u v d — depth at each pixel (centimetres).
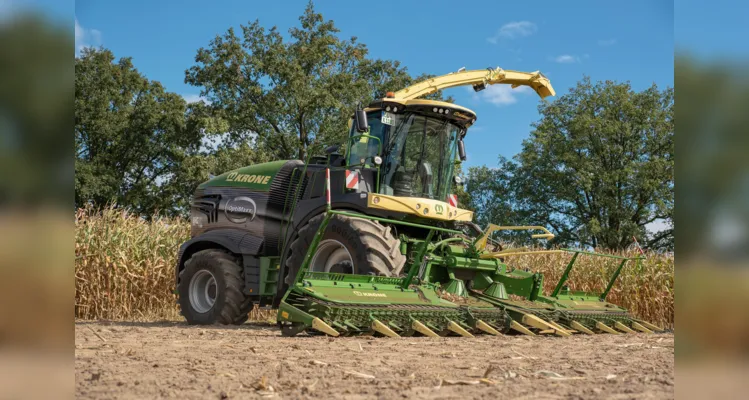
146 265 1175
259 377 324
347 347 480
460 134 872
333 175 826
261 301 873
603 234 3703
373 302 585
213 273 884
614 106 4103
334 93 3425
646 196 3728
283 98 3444
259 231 883
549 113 4269
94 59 3809
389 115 811
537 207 4147
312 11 3659
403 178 815
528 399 265
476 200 4475
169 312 1195
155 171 3825
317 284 583
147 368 357
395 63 3734
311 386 293
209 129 3119
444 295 687
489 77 1053
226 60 3444
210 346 491
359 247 698
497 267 783
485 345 531
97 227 1134
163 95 3916
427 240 662
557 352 487
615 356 459
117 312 1120
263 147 3322
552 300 772
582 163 3916
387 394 275
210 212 950
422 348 489
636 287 1235
